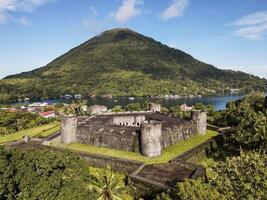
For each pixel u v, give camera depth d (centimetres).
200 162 6481
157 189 4634
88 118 9012
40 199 3178
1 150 3825
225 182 3378
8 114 15288
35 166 3669
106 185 4450
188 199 3194
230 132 7719
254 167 3534
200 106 15538
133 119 9475
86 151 6769
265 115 7350
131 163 5697
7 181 3375
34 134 10206
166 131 7000
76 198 3297
